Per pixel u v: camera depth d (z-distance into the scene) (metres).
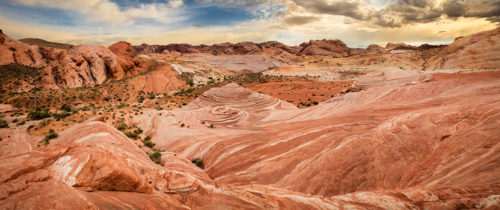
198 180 6.70
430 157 10.02
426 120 12.79
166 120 29.05
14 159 4.38
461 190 5.98
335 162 11.86
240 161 15.06
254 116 29.78
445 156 9.39
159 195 5.51
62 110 53.72
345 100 25.03
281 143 16.16
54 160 4.86
